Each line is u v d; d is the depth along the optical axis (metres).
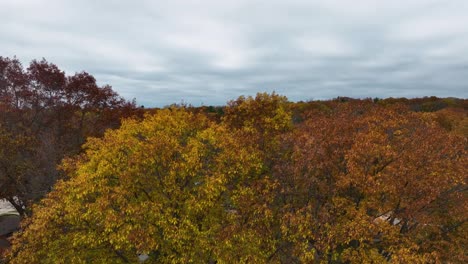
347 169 18.06
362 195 19.47
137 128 23.02
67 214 17.05
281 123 27.20
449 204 19.73
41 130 34.59
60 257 17.33
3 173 28.91
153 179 18.88
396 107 29.84
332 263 18.55
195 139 21.23
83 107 36.78
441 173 17.91
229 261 16.05
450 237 20.03
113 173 18.95
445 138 21.14
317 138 20.14
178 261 16.92
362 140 18.59
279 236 18.94
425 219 17.73
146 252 16.44
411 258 14.50
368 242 18.47
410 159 18.38
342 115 28.02
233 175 18.95
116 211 16.92
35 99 34.53
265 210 16.59
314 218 16.84
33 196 28.55
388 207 18.28
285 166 18.92
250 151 20.47
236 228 16.77
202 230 18.27
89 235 16.92
